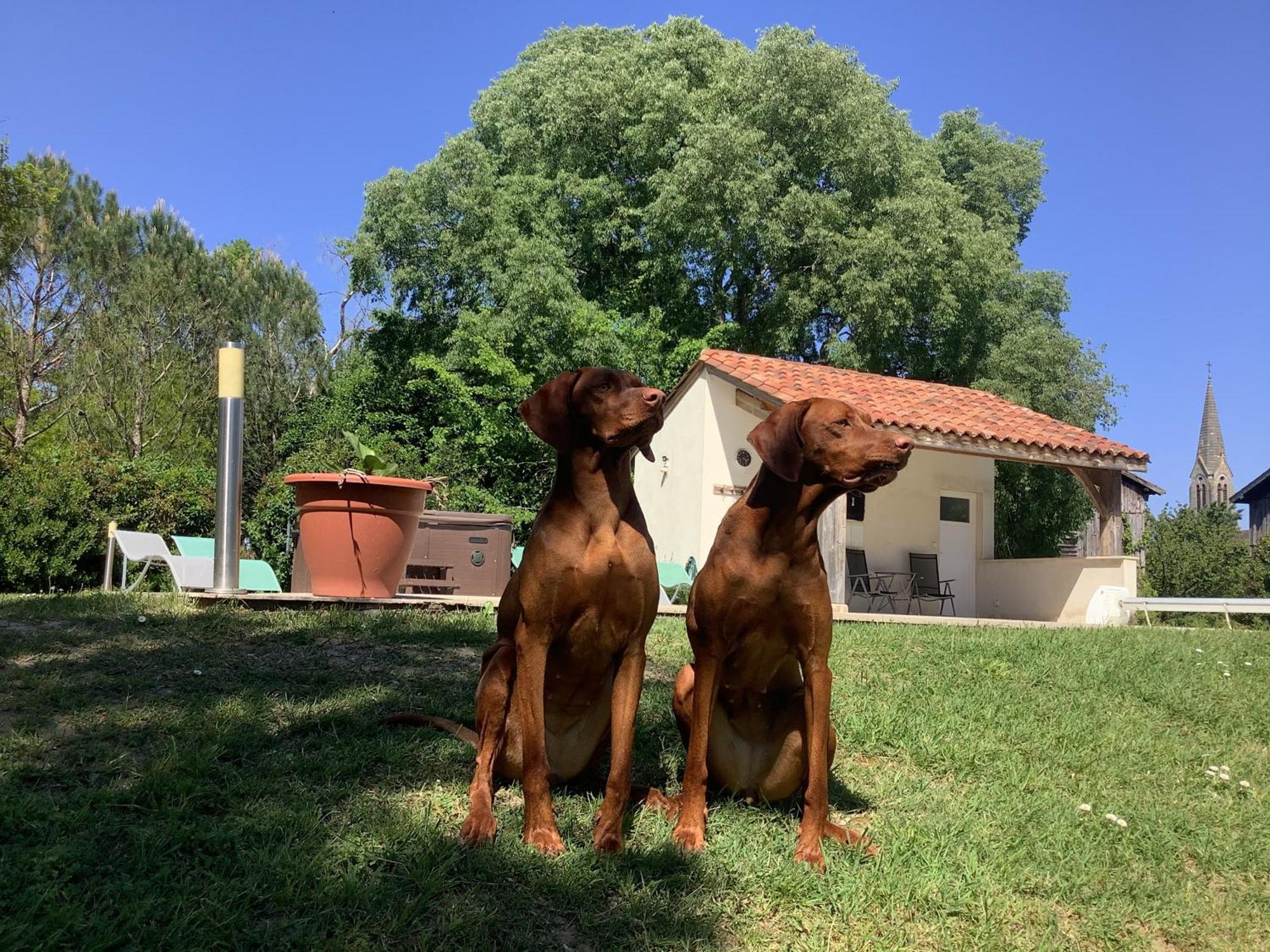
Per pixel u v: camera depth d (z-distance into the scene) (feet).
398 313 81.71
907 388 51.90
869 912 10.71
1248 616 45.01
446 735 14.73
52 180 74.74
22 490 43.93
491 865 10.50
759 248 76.13
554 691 12.24
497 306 76.02
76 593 28.12
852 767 15.90
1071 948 10.59
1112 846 13.50
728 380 46.83
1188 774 17.10
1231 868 13.38
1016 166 96.53
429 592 35.50
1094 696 22.07
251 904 9.49
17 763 12.28
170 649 18.66
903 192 77.25
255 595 24.82
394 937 9.18
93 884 9.62
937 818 13.69
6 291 74.02
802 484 11.57
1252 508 109.60
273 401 77.15
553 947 9.32
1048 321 88.33
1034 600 50.37
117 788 11.77
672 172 77.51
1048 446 45.65
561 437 11.19
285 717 15.10
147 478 51.88
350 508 24.71
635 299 83.41
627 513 11.46
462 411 72.02
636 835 12.05
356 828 11.27
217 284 81.30
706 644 12.01
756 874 11.09
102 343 74.18
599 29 96.78
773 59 75.92
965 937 10.47
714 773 13.41
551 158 85.46
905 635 28.22
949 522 53.16
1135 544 88.33
